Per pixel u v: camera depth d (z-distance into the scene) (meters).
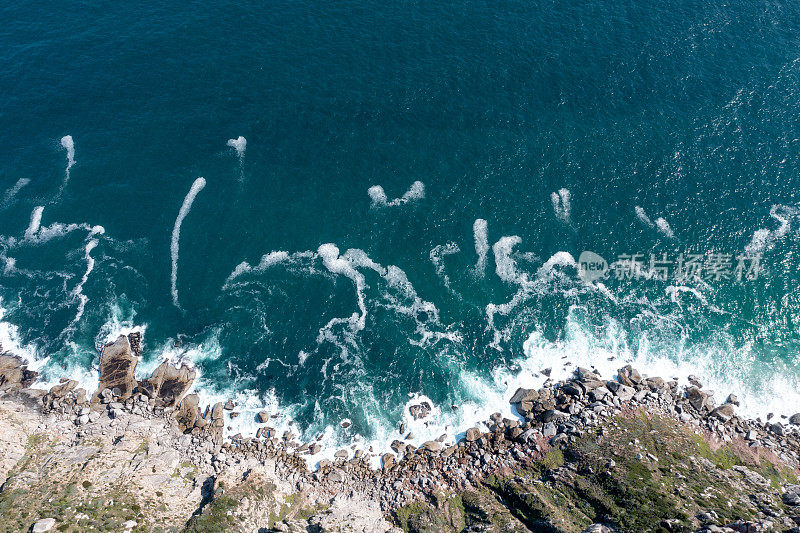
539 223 87.25
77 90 103.56
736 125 95.62
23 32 113.25
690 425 69.50
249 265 84.62
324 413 72.06
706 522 53.12
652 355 76.50
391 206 89.81
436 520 61.09
